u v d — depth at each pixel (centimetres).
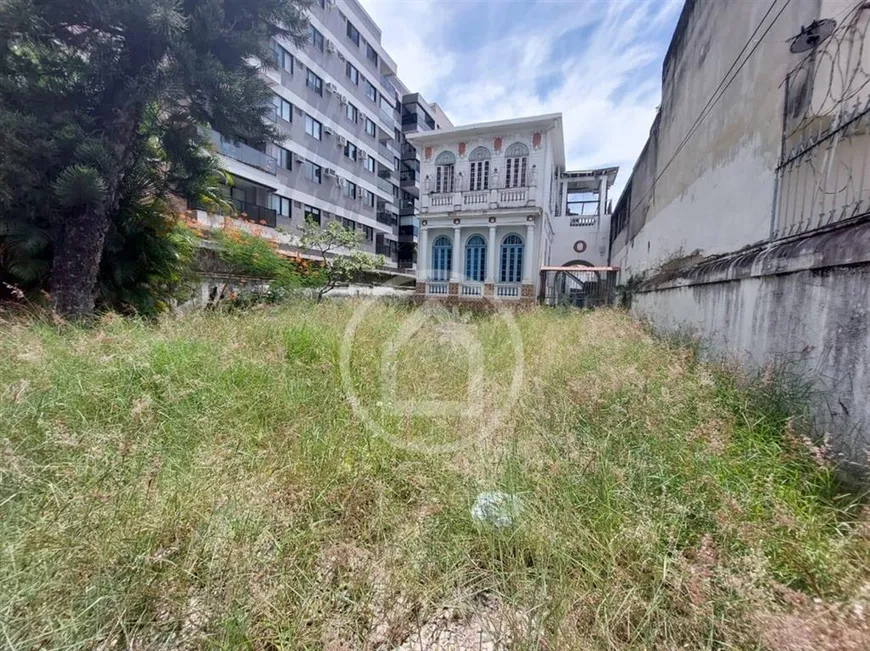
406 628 109
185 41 405
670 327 478
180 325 391
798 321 217
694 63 489
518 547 130
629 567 118
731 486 146
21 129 355
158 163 507
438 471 176
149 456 168
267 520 136
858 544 118
